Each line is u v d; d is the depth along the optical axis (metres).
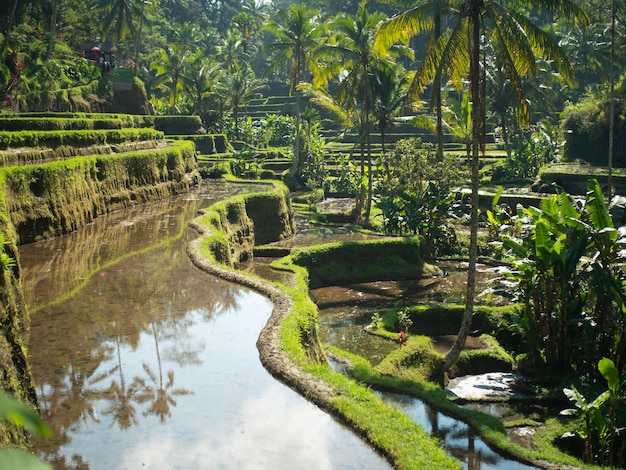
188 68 78.00
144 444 10.77
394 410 13.25
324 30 55.97
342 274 34.44
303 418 12.44
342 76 48.53
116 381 13.15
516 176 59.50
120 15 69.50
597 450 17.00
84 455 10.29
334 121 86.69
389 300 31.28
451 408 17.34
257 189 45.66
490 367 23.08
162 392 12.84
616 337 21.12
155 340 15.64
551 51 20.31
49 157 30.95
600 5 56.34
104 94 60.97
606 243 20.78
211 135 68.06
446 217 39.88
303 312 18.78
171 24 102.31
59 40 63.62
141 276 21.59
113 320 17.00
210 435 11.28
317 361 17.94
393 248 35.94
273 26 55.69
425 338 22.73
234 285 21.28
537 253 21.39
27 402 11.01
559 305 21.89
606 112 57.72
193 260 23.73
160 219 32.44
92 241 26.86
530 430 18.11
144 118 51.50
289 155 68.50
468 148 55.69
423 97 88.50
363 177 47.94
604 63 78.69
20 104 48.19
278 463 10.57
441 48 21.56
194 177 47.53
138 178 38.28
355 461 11.05
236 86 79.12
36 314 17.25
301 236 41.56
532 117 79.56
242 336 16.47
